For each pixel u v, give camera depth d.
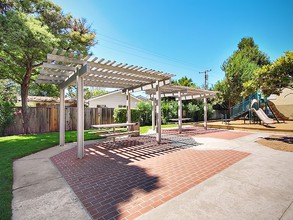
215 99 20.44
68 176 3.48
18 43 6.52
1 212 2.19
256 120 13.96
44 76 5.88
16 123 9.39
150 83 7.30
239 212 2.15
